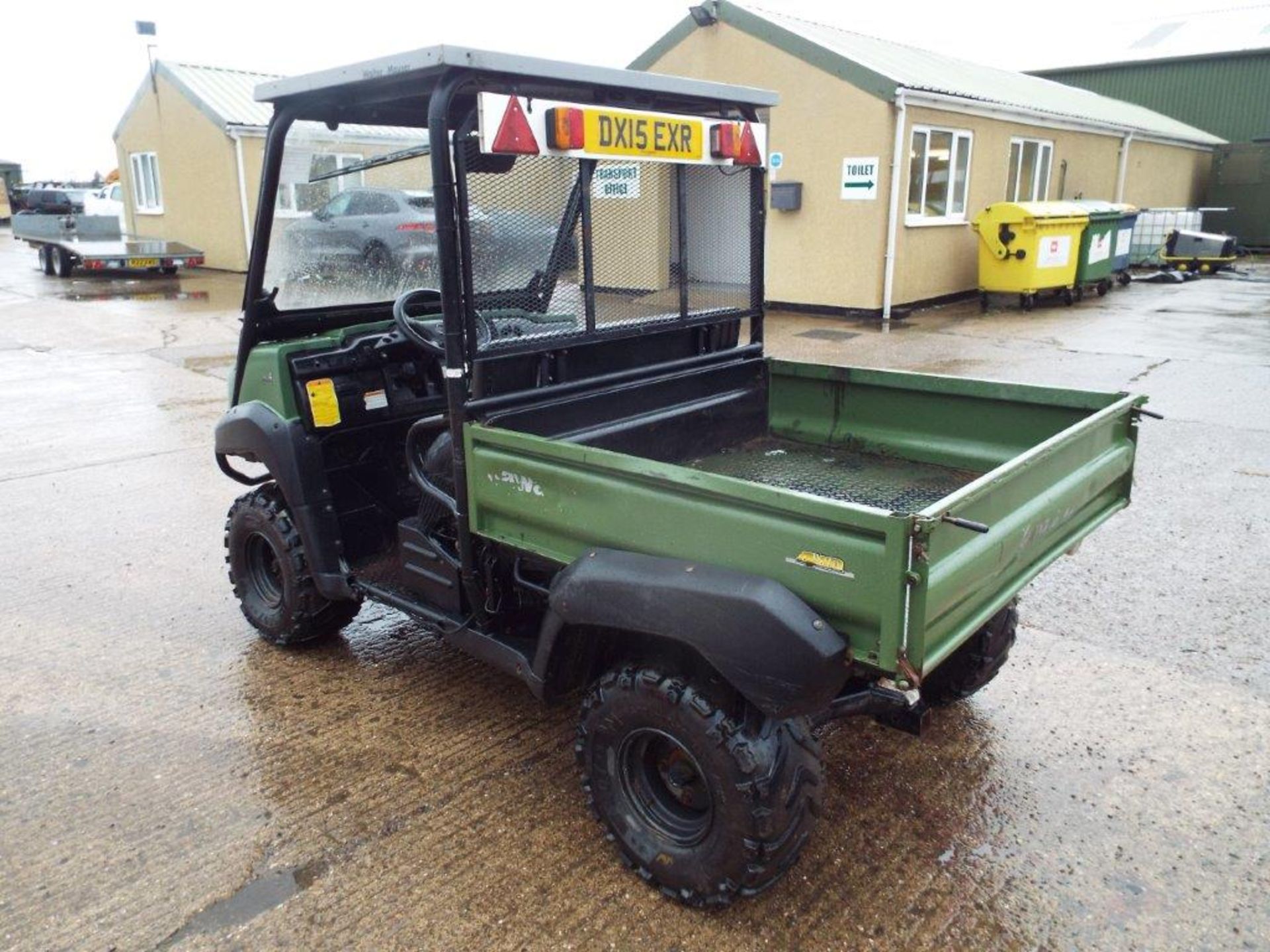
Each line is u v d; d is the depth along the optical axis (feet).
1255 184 69.15
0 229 114.11
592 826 9.32
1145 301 45.24
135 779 10.10
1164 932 7.93
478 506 9.36
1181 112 80.33
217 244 61.46
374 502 12.21
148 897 8.39
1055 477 8.68
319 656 12.84
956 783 9.95
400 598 10.96
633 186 10.09
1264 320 38.99
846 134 39.14
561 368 9.96
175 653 12.92
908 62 45.80
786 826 7.63
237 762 10.41
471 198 8.77
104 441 23.49
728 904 7.99
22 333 39.32
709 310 11.39
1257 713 11.12
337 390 11.59
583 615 8.07
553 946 7.82
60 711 11.45
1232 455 20.67
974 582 7.34
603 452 8.03
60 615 14.06
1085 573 14.90
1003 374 28.76
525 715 11.35
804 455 12.01
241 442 12.03
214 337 38.42
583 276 9.88
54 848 9.04
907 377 11.42
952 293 44.80
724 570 7.41
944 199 42.70
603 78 9.07
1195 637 12.91
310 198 11.40
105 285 56.44
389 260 12.30
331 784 10.02
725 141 10.26
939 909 8.21
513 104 8.34
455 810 9.57
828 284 41.47
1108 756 10.36
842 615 6.93
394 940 7.89
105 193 92.58
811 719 7.97
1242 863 8.73
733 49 41.37
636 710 8.09
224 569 15.72
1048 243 41.60
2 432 24.23
